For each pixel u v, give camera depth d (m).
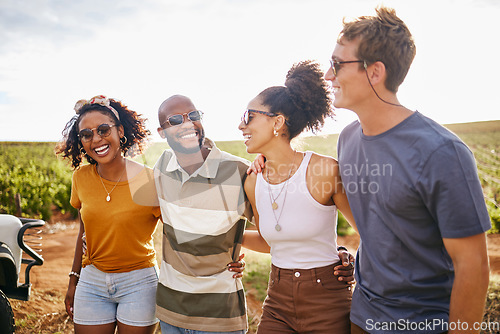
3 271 3.20
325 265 2.35
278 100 2.38
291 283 2.37
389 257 1.99
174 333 2.47
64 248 8.35
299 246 2.35
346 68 1.95
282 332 2.43
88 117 2.59
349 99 1.99
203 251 2.40
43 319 4.63
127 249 2.62
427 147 1.78
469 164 1.73
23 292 3.25
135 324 2.61
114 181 2.62
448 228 1.75
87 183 2.68
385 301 2.04
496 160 27.61
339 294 2.36
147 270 2.69
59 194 13.71
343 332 2.33
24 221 3.40
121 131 2.77
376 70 1.92
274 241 2.40
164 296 2.50
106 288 2.65
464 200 1.71
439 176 1.74
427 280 1.96
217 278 2.41
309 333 2.38
